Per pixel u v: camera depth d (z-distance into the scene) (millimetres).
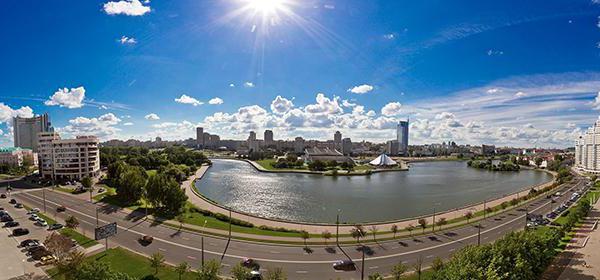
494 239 97938
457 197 187375
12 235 90125
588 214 130000
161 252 80750
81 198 143750
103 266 54625
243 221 112062
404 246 90375
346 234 102750
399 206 161250
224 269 72375
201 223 108000
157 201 123062
